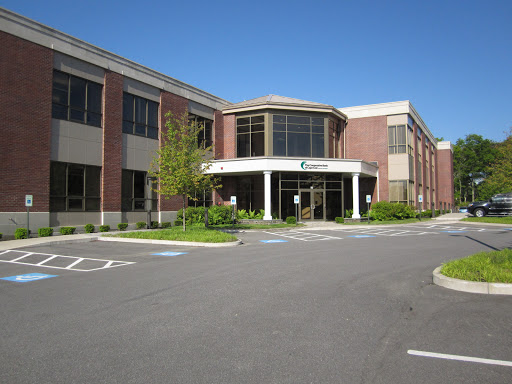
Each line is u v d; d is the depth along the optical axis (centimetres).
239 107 3002
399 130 3338
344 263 1017
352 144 3456
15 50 1748
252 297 660
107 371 375
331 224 2742
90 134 2081
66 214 1956
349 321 529
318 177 2958
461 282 705
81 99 2048
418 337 468
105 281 815
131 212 2317
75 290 730
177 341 455
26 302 641
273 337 467
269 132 2939
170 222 2538
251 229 2369
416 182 3603
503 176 3097
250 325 513
